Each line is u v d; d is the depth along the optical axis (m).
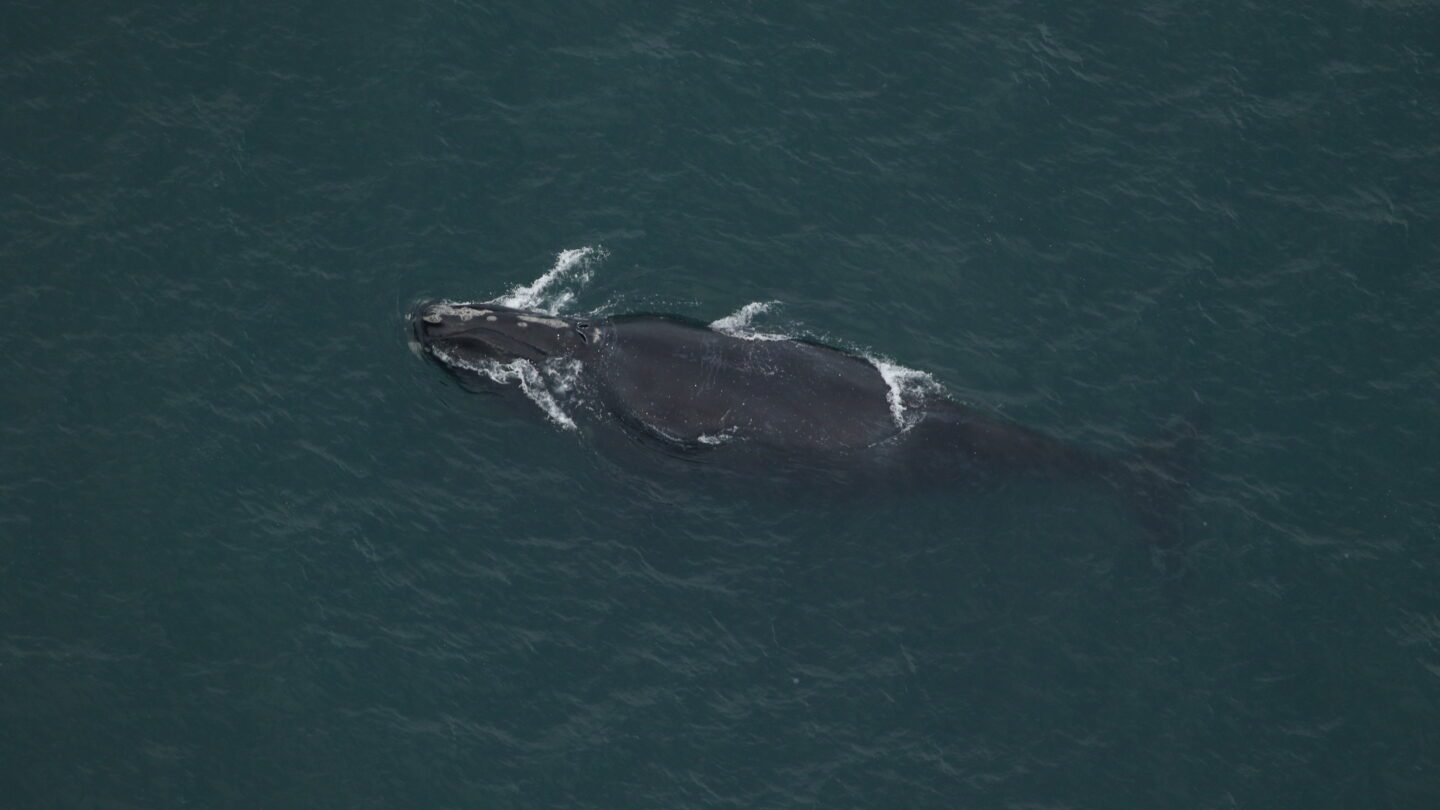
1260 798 195.00
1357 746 199.38
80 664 193.12
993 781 194.25
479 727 193.62
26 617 196.00
